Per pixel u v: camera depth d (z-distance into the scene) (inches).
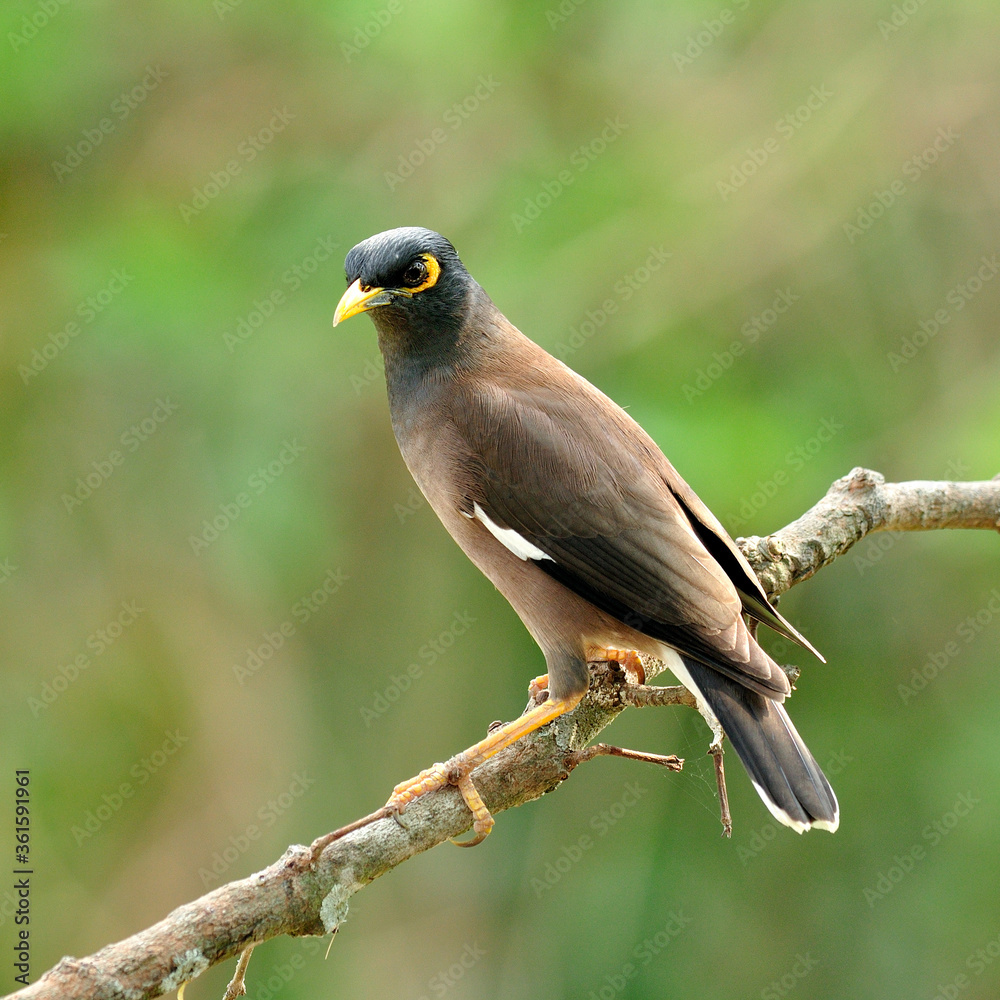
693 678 254.1
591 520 264.2
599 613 263.6
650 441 279.9
